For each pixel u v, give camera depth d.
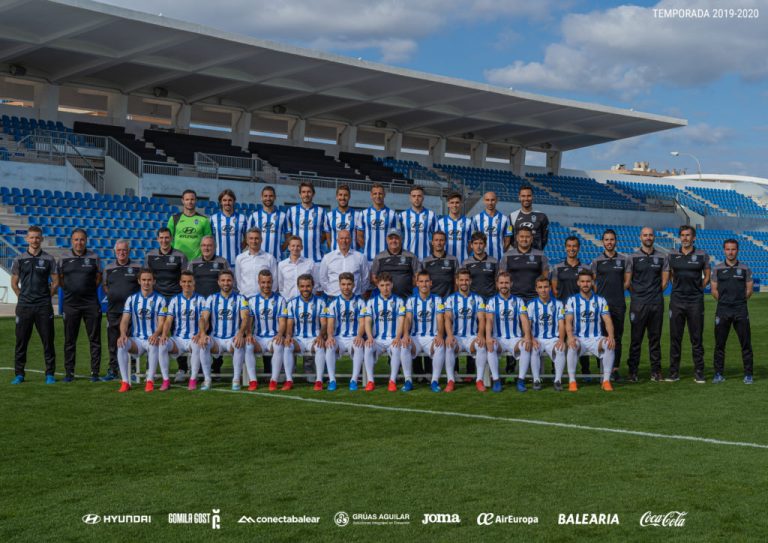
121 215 23.44
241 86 28.75
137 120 34.88
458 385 9.13
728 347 13.12
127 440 6.21
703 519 4.43
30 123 26.19
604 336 8.98
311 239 9.96
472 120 35.38
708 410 7.52
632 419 7.07
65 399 8.05
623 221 37.16
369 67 27.67
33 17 21.73
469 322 8.91
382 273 8.92
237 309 8.89
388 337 8.88
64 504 4.69
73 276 9.11
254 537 4.19
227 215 9.97
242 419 7.04
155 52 24.72
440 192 32.75
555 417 7.16
